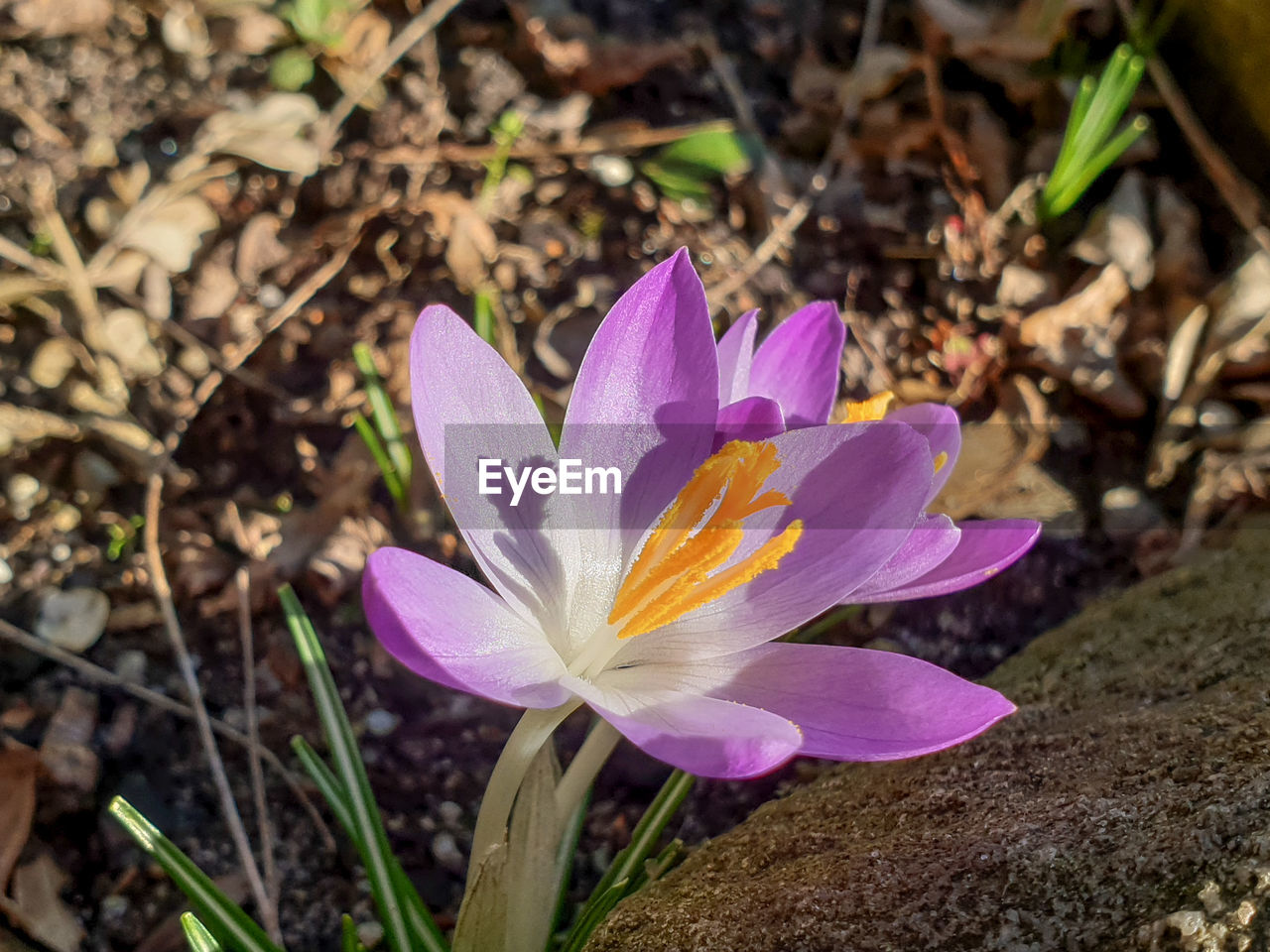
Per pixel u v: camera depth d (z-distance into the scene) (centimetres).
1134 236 22
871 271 22
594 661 11
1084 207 23
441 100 23
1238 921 9
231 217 22
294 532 19
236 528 19
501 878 11
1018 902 10
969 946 10
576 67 24
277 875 16
